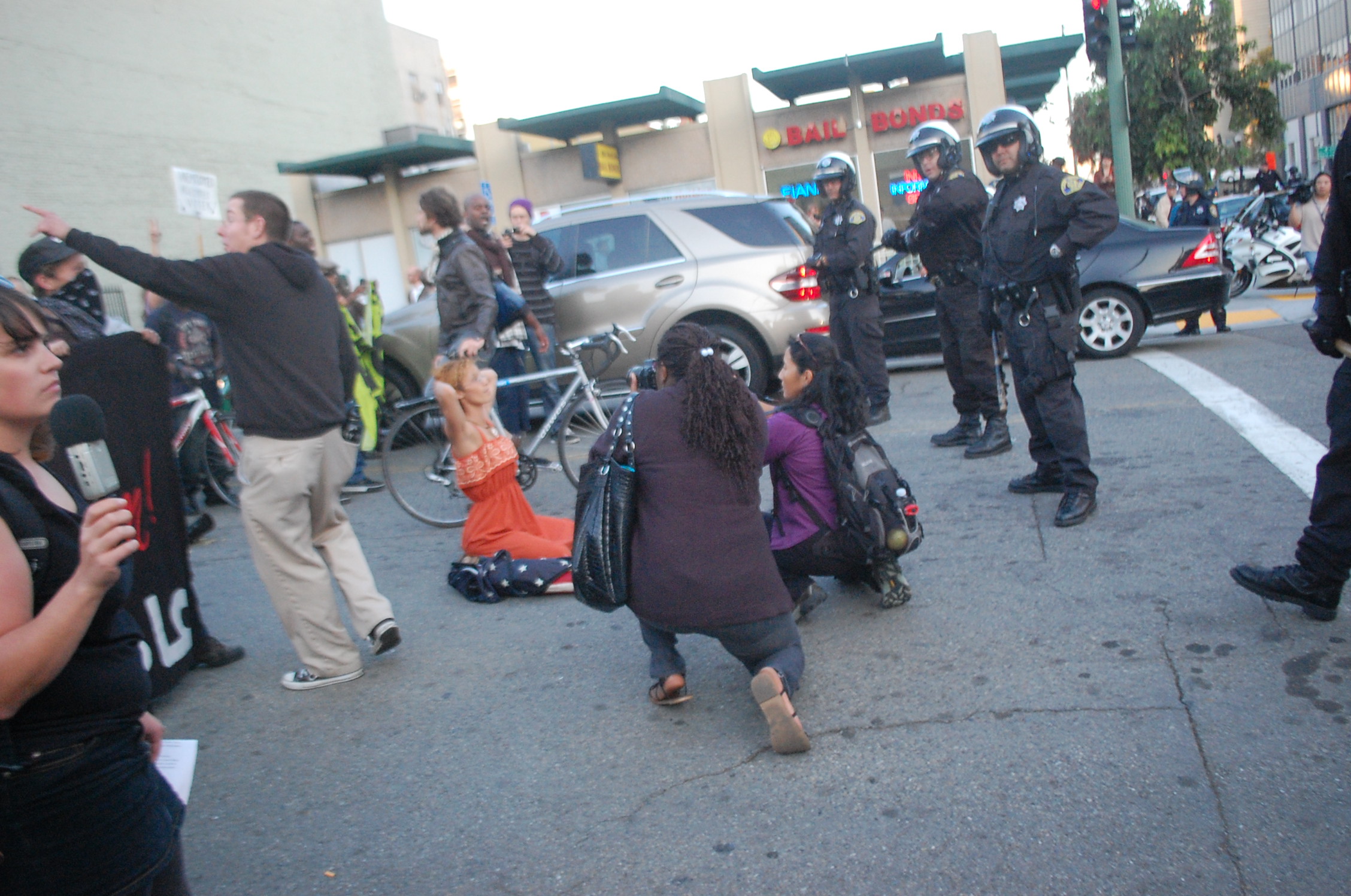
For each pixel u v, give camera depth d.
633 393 3.42
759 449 3.31
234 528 6.95
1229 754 2.89
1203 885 2.39
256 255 3.67
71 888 1.56
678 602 3.20
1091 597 4.06
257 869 2.83
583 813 2.97
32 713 1.53
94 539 1.47
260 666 4.35
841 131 20.52
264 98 27.70
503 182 22.52
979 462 6.43
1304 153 63.53
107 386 3.76
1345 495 3.40
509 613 4.72
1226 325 10.48
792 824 2.80
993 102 19.78
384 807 3.11
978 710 3.30
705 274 8.43
